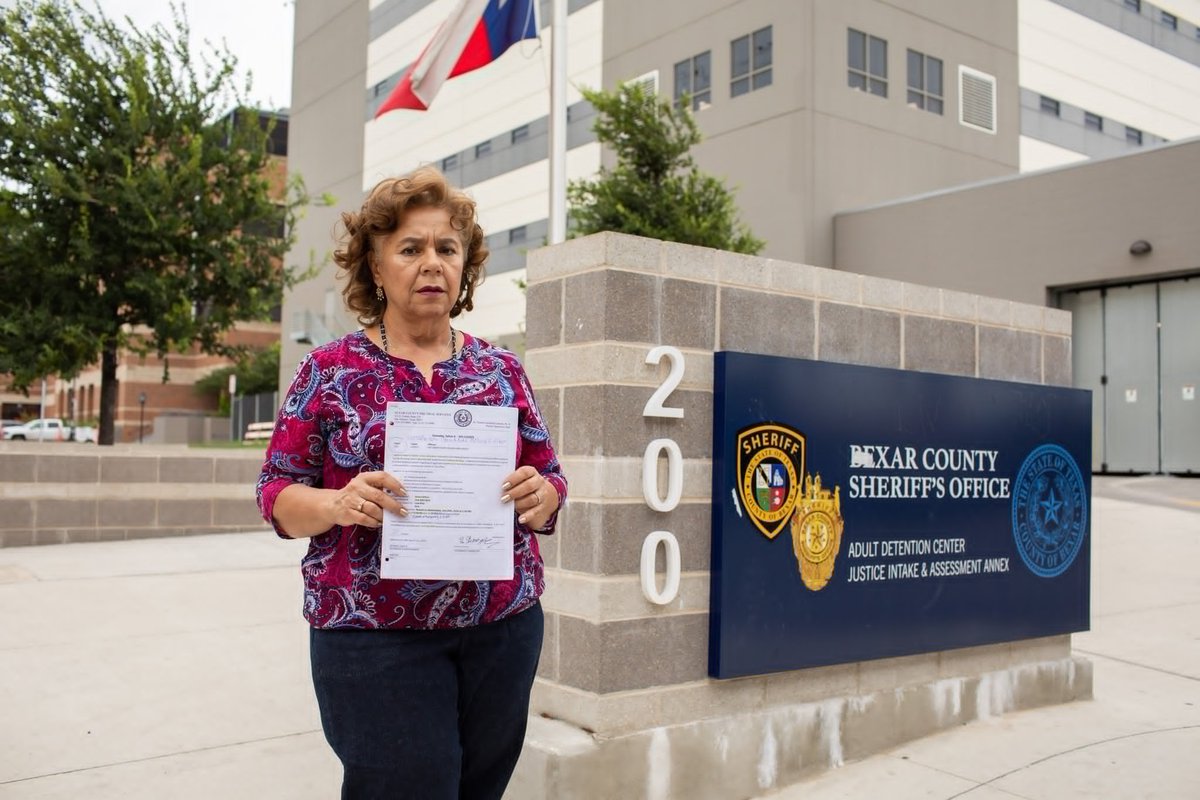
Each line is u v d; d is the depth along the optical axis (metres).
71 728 4.66
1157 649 6.61
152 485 11.01
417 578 2.17
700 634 4.07
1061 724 5.05
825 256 22.78
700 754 3.98
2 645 6.00
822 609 4.37
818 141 22.70
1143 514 12.95
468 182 34.59
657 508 3.92
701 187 16.36
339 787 4.09
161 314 13.67
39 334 13.11
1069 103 27.98
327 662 2.25
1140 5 30.45
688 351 4.10
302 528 2.20
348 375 2.29
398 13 38.81
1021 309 5.50
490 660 2.37
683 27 25.77
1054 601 5.41
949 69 25.25
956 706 4.98
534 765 3.70
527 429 2.46
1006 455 5.21
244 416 48.66
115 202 13.13
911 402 4.78
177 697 5.17
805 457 4.36
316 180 43.88
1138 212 19.31
